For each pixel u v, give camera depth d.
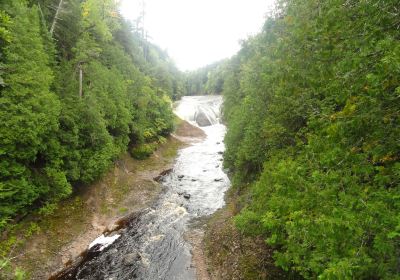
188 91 107.00
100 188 18.86
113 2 33.72
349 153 4.85
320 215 4.88
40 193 13.80
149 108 32.56
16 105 11.60
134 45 48.53
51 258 12.64
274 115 12.88
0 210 11.40
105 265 13.12
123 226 16.66
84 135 17.20
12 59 11.91
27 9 14.80
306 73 6.67
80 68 19.44
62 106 15.57
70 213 15.59
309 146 5.80
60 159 14.86
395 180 4.77
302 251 6.05
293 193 6.10
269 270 10.13
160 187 22.47
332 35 5.52
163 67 69.75
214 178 25.25
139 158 27.34
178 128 44.44
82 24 23.61
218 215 17.61
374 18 4.53
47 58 16.19
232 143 21.05
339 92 5.14
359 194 4.79
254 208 11.09
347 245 4.51
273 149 12.43
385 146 4.69
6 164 11.55
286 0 14.95
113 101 21.77
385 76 3.96
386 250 4.05
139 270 12.85
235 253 12.25
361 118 4.53
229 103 41.28
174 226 16.83
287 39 8.44
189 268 12.95
